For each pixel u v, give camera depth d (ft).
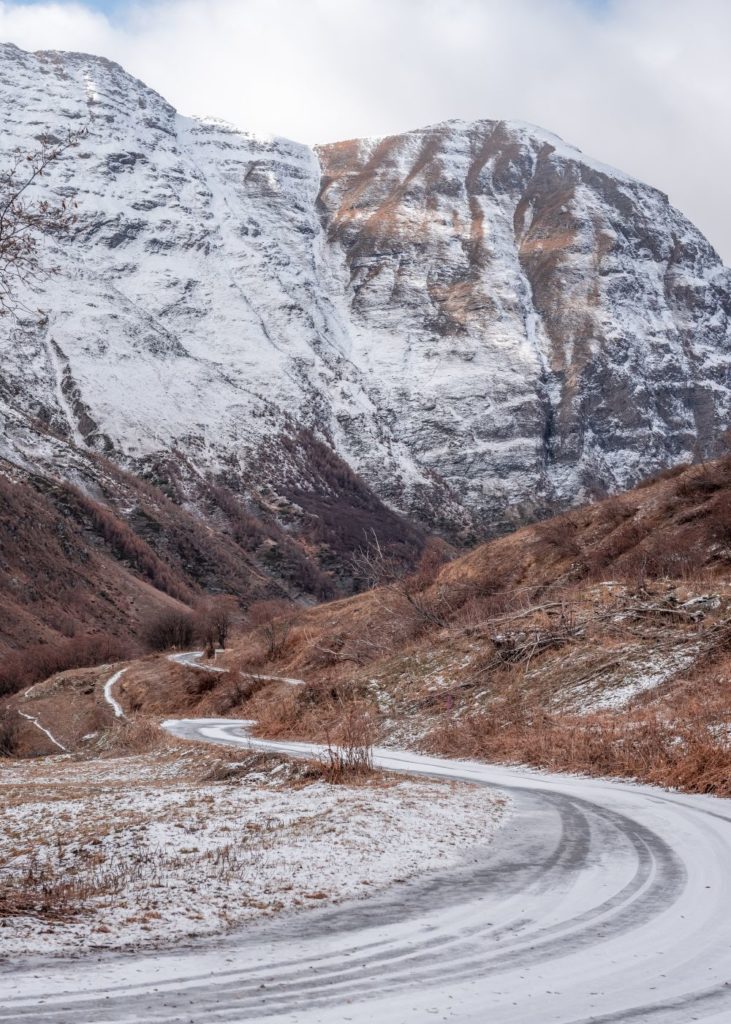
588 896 30.78
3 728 233.96
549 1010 20.22
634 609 117.19
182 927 27.96
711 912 28.27
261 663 222.48
